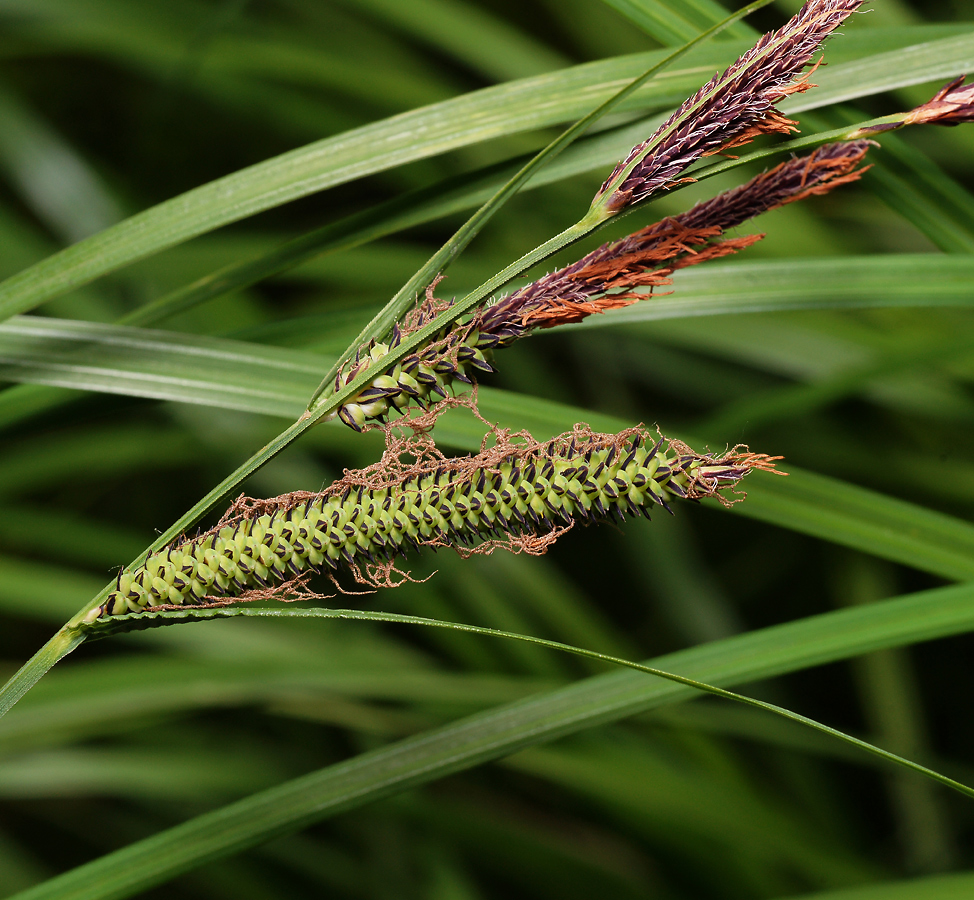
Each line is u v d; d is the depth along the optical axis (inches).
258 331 18.5
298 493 16.8
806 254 30.5
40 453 31.4
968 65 18.0
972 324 29.7
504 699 26.1
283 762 31.9
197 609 16.8
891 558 18.7
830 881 26.7
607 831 34.1
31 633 42.9
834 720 41.7
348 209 43.3
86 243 17.8
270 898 34.0
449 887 29.4
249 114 36.5
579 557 46.3
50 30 32.9
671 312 18.4
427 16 31.4
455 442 18.5
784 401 24.9
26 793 28.9
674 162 16.6
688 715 27.5
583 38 36.8
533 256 16.7
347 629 29.2
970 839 34.9
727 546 44.4
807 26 16.5
